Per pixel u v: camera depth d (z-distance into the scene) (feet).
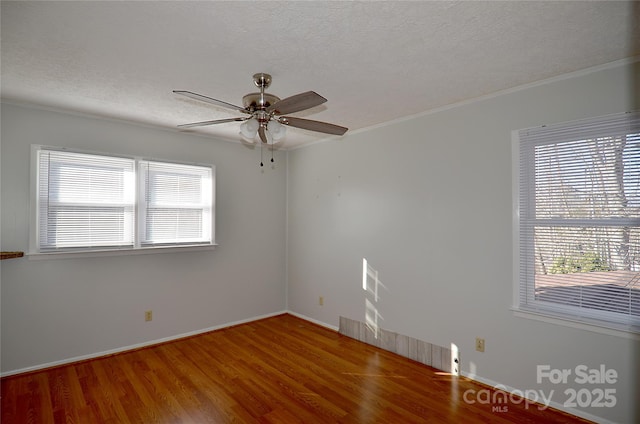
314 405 7.94
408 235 10.62
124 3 4.85
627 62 6.73
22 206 9.36
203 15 5.17
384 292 11.34
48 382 8.93
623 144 6.83
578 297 7.41
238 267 13.91
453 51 6.40
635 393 6.63
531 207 8.07
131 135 11.18
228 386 8.80
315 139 13.73
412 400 8.14
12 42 6.01
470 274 9.12
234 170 13.82
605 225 7.03
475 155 9.02
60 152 9.87
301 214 14.84
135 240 11.20
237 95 8.68
